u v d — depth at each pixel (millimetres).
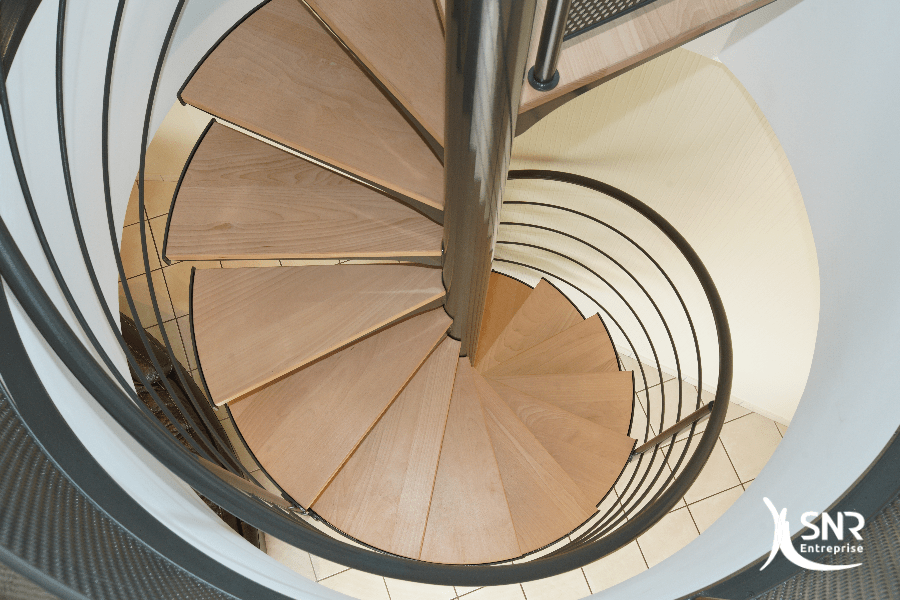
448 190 1449
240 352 1949
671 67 2094
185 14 1766
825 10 1339
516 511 2584
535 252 3723
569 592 3408
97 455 1217
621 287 3525
